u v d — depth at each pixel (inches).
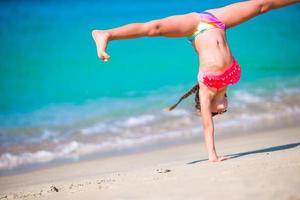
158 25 271.6
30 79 755.4
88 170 361.1
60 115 582.2
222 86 276.2
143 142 463.8
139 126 519.8
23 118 577.9
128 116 556.1
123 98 636.7
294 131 429.4
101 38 261.4
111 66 788.0
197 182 209.5
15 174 385.1
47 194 245.8
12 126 546.3
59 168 388.8
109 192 219.5
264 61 784.3
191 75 724.7
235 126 491.5
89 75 756.6
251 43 890.1
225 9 288.5
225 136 446.3
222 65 273.1
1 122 563.5
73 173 355.9
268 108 553.0
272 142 371.9
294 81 661.9
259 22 992.2
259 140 397.1
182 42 880.3
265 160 246.5
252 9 288.2
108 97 646.5
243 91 626.2
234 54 838.5
